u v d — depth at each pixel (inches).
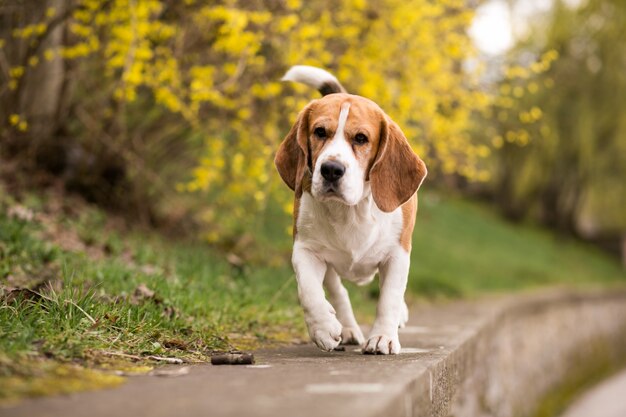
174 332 179.8
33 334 139.1
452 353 181.8
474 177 416.5
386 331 175.3
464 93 371.6
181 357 155.2
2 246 242.8
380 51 329.4
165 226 387.2
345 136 168.2
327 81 203.0
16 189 332.5
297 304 287.1
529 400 482.0
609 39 977.5
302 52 294.7
